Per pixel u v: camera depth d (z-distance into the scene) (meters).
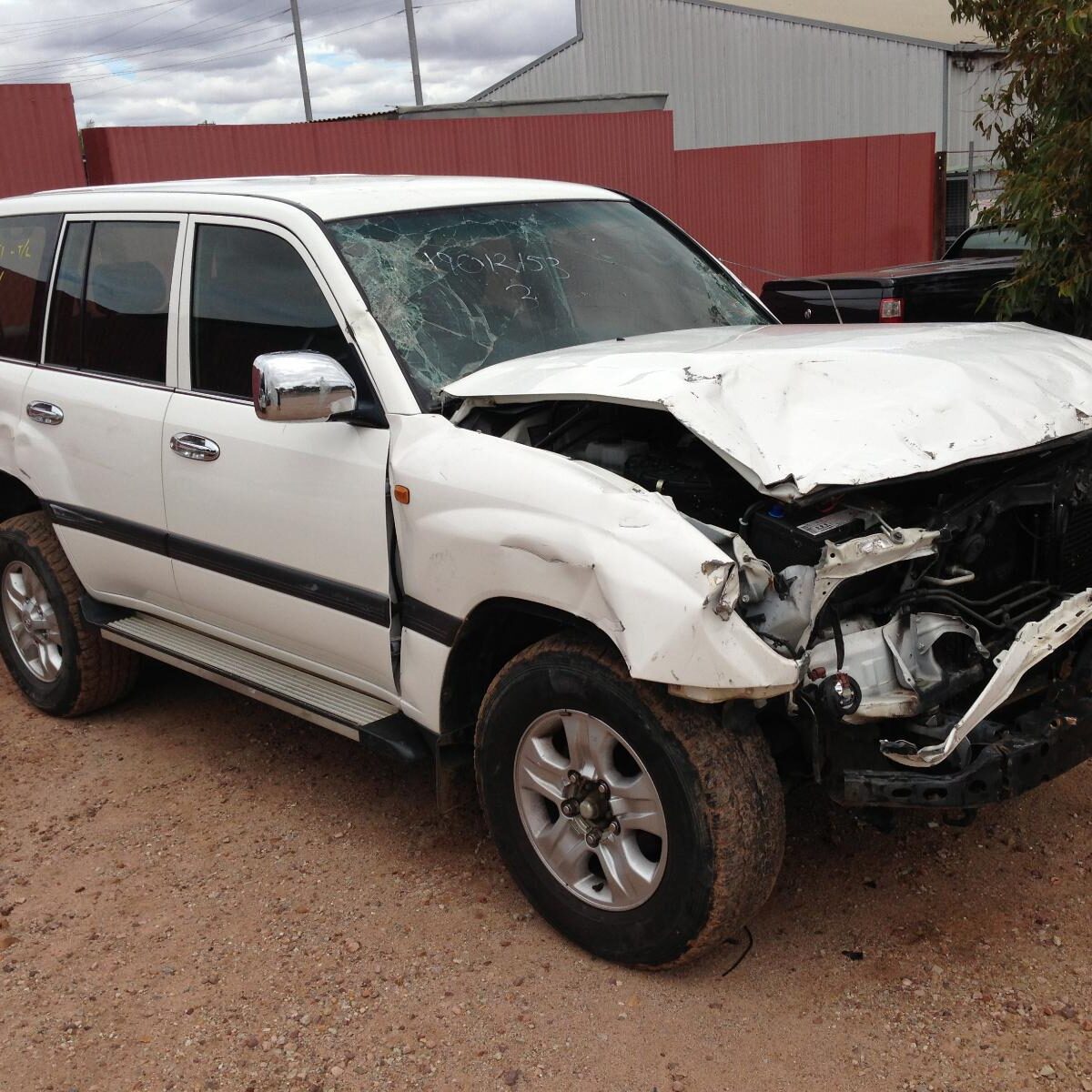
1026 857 3.47
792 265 17.67
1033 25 5.98
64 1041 2.94
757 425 2.78
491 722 3.19
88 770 4.49
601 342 3.71
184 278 4.00
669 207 15.87
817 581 2.65
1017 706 3.13
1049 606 3.19
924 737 2.84
